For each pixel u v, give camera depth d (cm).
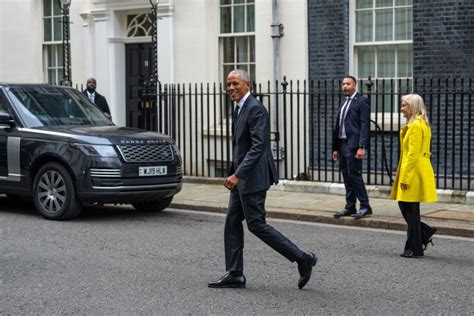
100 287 676
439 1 1191
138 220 1049
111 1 1588
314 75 1339
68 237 912
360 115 1005
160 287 677
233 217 676
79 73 1667
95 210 1144
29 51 1769
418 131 804
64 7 1555
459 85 1180
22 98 1108
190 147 1436
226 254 680
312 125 1307
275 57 1371
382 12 1287
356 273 734
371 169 1296
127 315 591
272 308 610
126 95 1633
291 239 916
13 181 1073
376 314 593
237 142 670
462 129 1139
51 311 603
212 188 1331
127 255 810
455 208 1081
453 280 704
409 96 822
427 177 805
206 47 1477
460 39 1175
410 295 649
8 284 688
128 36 1619
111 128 1090
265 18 1388
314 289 671
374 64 1303
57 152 1023
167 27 1512
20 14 1775
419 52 1217
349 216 1031
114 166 998
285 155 1300
